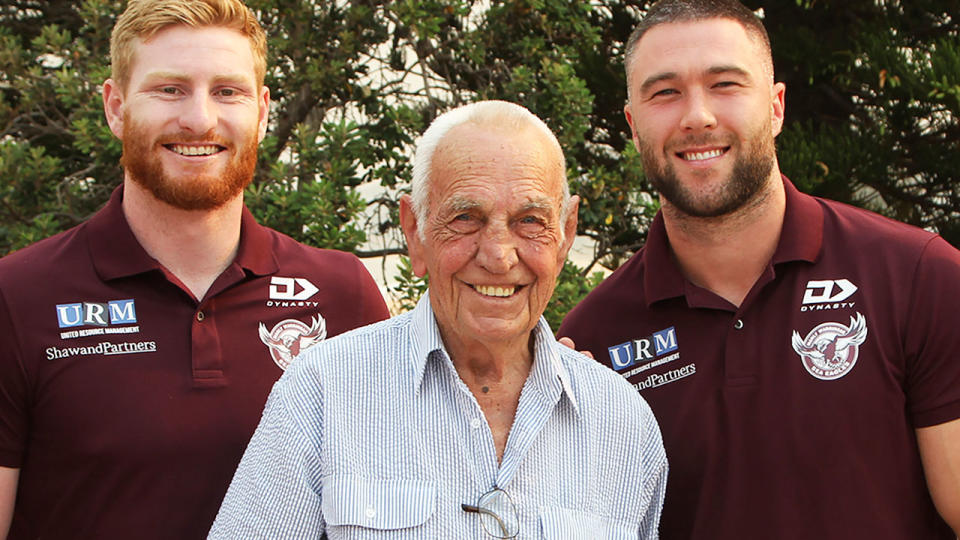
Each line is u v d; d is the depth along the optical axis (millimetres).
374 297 2904
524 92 5547
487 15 5598
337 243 4836
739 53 2637
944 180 7465
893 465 2525
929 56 7031
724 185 2631
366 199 5504
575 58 6012
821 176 6887
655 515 2404
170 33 2527
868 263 2637
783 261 2664
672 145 2678
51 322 2488
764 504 2541
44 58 5930
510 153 2105
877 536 2492
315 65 5391
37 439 2467
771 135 2703
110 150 5027
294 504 2115
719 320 2711
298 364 2242
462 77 5910
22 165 5230
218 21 2582
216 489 2475
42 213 5191
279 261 2789
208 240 2648
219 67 2549
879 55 6926
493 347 2193
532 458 2193
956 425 2494
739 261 2721
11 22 6004
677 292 2752
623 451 2311
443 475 2125
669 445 2684
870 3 7398
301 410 2162
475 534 2092
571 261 5406
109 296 2543
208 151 2561
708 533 2586
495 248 2088
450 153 2119
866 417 2520
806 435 2533
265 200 5035
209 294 2609
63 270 2561
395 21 5555
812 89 7766
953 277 2543
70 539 2439
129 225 2643
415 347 2211
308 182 5254
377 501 2082
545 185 2131
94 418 2439
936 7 7363
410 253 2289
